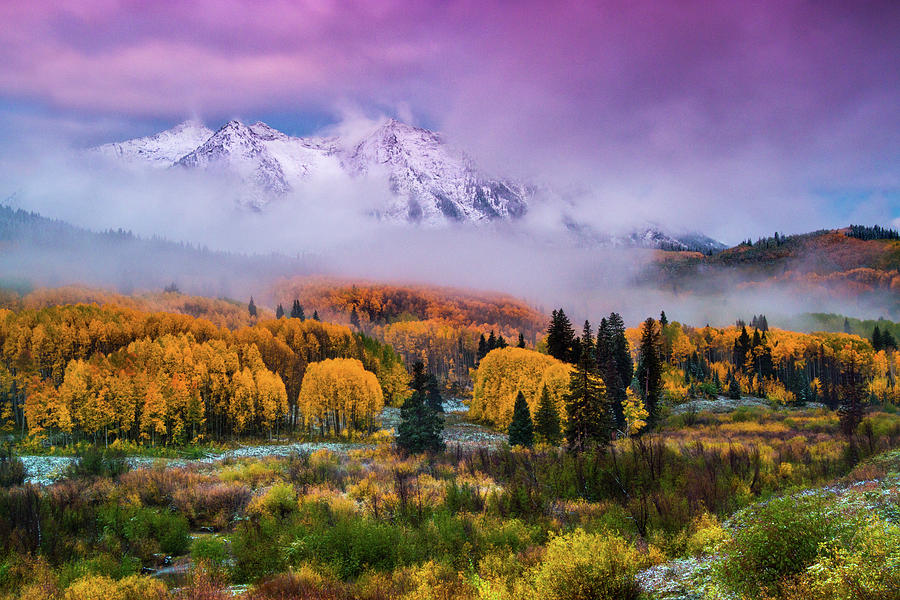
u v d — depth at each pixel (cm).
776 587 1675
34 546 3909
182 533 4297
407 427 7531
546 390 7694
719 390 13762
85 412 8831
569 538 2612
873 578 1404
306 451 8456
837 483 3962
